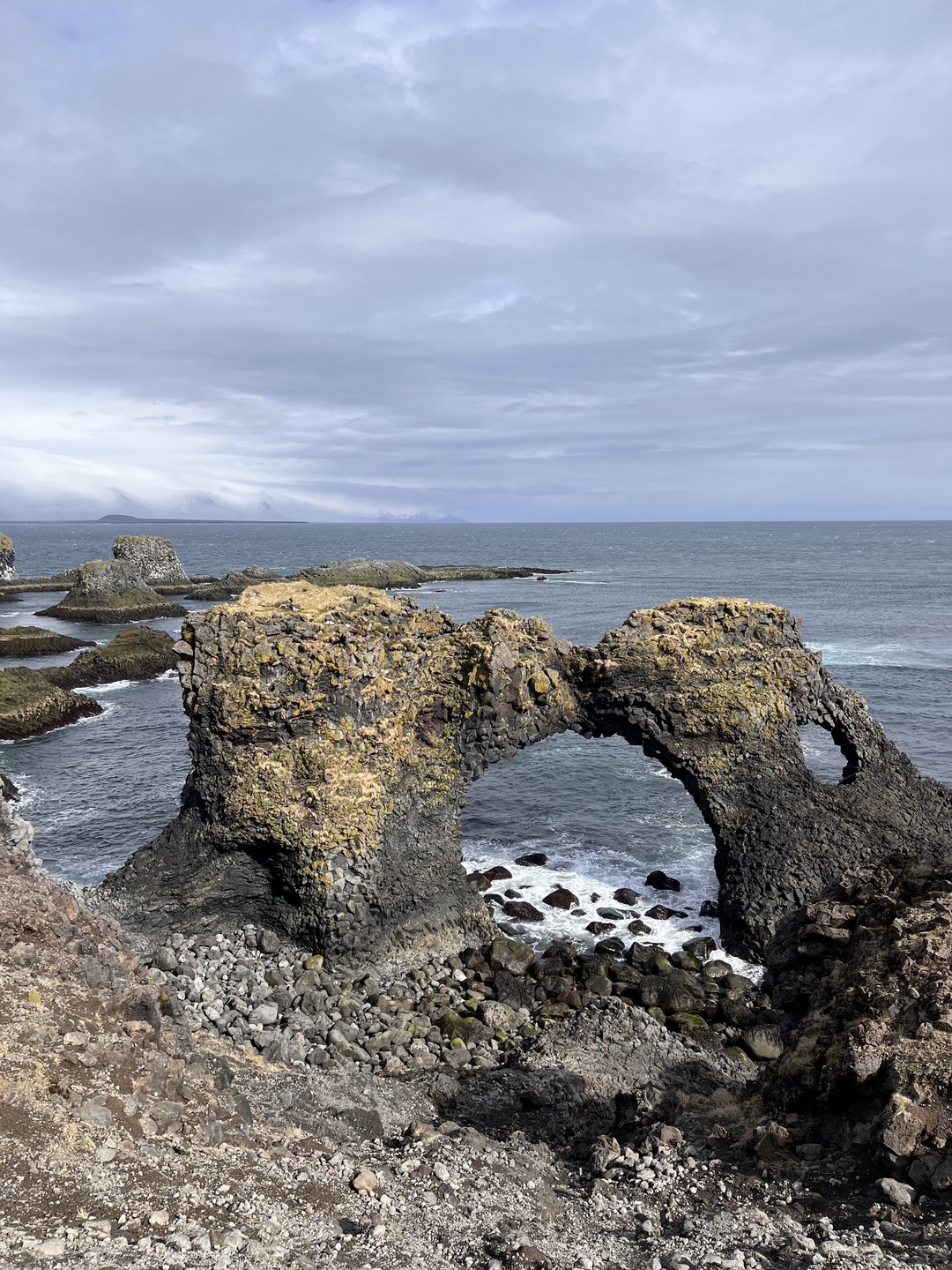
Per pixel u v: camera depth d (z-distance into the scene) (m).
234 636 28.61
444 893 30.05
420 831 30.09
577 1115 18.23
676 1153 14.97
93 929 19.22
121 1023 14.21
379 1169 13.23
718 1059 22.25
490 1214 12.25
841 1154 13.59
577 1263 10.90
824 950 21.25
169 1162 11.01
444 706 31.45
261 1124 13.92
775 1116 15.57
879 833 31.78
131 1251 8.83
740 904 30.77
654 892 33.97
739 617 34.00
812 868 30.94
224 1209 10.38
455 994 26.00
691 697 32.78
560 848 37.91
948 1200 11.60
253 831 28.00
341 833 27.56
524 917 31.56
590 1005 23.84
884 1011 15.23
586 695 33.66
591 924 30.94
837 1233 11.30
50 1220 9.07
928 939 16.30
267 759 28.17
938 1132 12.42
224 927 28.39
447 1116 18.41
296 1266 9.45
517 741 32.44
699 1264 10.53
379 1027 23.66
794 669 33.78
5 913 16.16
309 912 27.48
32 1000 13.28
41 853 35.91
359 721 28.94
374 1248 10.50
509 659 31.62
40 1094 11.10
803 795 32.50
